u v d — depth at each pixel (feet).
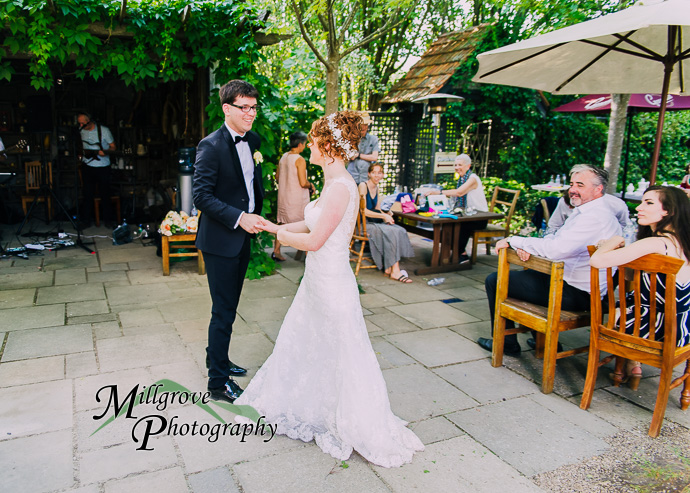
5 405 8.91
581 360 11.85
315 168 23.40
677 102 22.33
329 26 19.52
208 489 6.99
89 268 17.88
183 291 15.64
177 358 11.00
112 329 12.51
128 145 27.35
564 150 33.68
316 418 8.26
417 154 32.58
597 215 9.92
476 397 9.87
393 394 9.87
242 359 11.16
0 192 24.39
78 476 7.14
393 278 18.07
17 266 17.81
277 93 18.15
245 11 16.08
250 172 9.62
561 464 7.84
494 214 19.66
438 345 12.37
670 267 8.05
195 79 22.40
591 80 14.66
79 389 9.55
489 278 11.72
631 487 7.36
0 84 25.67
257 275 17.35
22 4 13.98
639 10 9.70
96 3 14.65
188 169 19.12
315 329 8.04
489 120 33.01
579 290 10.44
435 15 39.32
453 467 7.68
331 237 7.72
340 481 7.27
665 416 9.41
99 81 26.91
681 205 8.68
